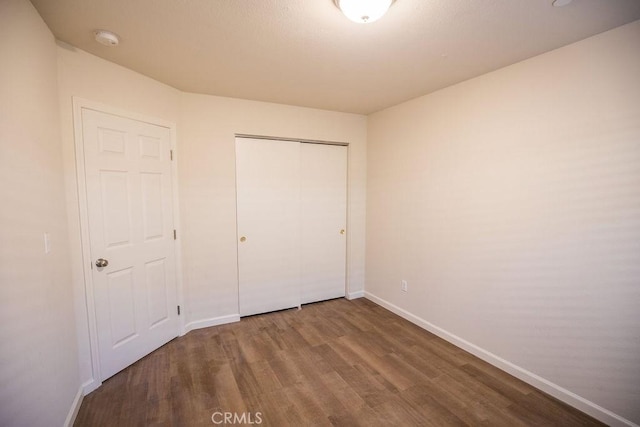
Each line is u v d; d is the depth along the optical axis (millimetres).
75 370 1802
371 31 1661
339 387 2027
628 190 1588
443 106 2615
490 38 1732
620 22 1554
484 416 1762
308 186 3451
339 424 1702
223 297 2992
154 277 2449
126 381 2070
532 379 2035
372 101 3020
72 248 1839
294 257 3377
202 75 2318
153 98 2385
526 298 2059
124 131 2162
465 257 2469
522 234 2061
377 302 3557
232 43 1805
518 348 2117
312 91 2703
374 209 3549
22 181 1273
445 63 2086
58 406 1532
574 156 1784
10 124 1191
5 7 1173
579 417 1755
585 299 1773
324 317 3184
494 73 2197
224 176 2902
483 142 2289
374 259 3586
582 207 1763
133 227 2252
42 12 1462
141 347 2348
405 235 3096
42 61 1513
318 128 3342
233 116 2902
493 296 2266
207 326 2932
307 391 1985
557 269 1890
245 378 2121
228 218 2949
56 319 1556
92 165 1954
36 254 1371
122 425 1680
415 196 2949
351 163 3594
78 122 1863
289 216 3320
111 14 1493
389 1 1292
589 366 1772
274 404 1861
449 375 2162
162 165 2488
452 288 2598
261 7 1436
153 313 2451
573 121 1782
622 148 1600
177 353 2441
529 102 1993
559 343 1898
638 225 1562
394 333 2820
